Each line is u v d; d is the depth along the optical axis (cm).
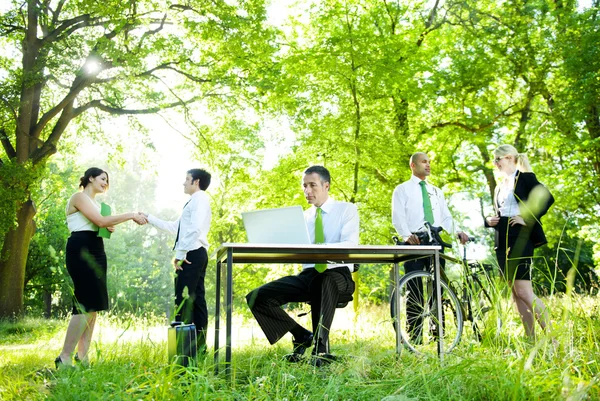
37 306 2722
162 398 232
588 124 1434
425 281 458
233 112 1560
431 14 1562
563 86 1502
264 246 340
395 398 236
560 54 1396
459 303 445
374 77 1208
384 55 1232
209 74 1507
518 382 225
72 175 2067
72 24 1484
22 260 1562
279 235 376
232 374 294
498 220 452
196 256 506
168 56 1487
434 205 566
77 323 392
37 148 1514
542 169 1575
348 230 425
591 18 1393
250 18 1380
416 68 1281
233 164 1512
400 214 561
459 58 1452
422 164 567
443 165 1507
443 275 461
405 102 1413
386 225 1337
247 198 1462
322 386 281
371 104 1300
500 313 299
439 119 1535
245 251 339
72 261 405
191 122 1598
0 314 1509
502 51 1455
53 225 2738
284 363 295
